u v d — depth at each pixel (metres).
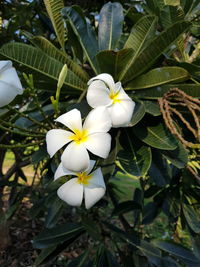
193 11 0.43
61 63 0.30
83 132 0.23
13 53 0.29
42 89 0.33
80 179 0.25
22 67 0.30
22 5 0.66
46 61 0.30
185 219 0.48
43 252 0.43
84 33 0.36
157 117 0.32
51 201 0.41
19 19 0.62
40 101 0.36
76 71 0.33
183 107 0.32
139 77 0.32
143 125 0.32
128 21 0.56
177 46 0.40
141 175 0.29
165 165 0.37
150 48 0.29
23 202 0.97
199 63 0.37
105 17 0.38
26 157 0.69
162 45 0.29
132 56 0.30
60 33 0.35
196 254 0.45
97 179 0.25
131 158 0.31
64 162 0.22
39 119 0.34
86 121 0.23
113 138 0.33
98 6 0.71
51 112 0.35
